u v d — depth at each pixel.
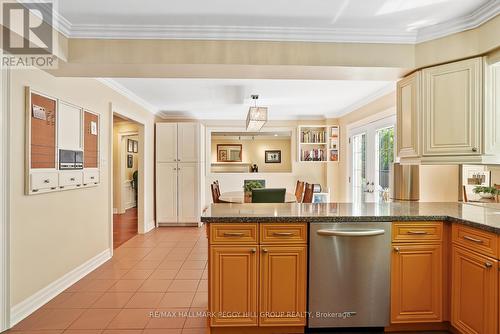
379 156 4.60
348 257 2.20
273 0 2.11
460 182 3.17
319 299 2.20
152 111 5.79
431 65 2.55
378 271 2.21
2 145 2.20
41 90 2.61
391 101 4.20
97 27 2.45
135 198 8.73
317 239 2.19
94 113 3.53
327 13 2.29
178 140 5.98
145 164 5.45
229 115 6.56
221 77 2.92
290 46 2.57
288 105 5.55
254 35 2.53
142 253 4.18
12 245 2.31
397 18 2.37
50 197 2.75
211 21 2.42
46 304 2.67
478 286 1.95
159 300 2.76
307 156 6.69
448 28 2.44
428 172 3.27
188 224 6.04
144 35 2.50
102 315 2.48
